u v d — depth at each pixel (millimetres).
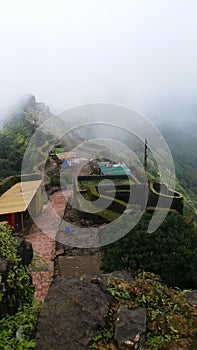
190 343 3736
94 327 3766
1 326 4039
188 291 5062
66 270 9766
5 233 5340
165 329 3879
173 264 8117
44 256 10930
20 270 4793
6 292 4297
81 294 4090
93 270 9695
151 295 4387
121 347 3588
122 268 8328
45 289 8477
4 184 15906
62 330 3705
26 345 3723
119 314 3885
